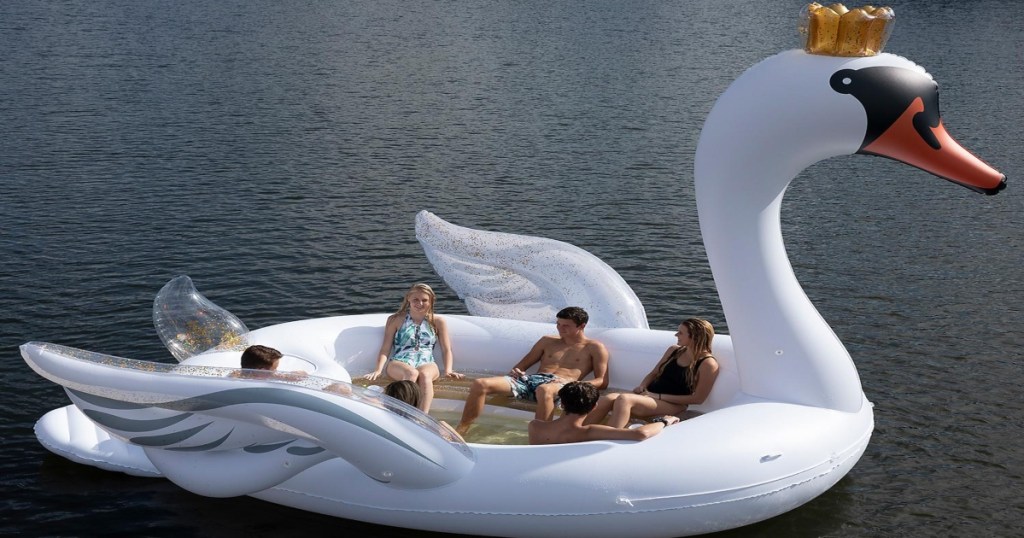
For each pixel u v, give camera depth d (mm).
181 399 5586
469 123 21281
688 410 7164
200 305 7461
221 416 5629
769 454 5988
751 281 6539
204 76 25953
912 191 15805
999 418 7938
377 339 7891
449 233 8836
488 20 41000
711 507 5855
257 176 16156
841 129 6156
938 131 6195
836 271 11812
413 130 20344
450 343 7926
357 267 11820
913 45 34625
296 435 5672
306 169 16766
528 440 6449
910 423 7836
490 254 8703
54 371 5816
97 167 16312
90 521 6320
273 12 40719
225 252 12195
